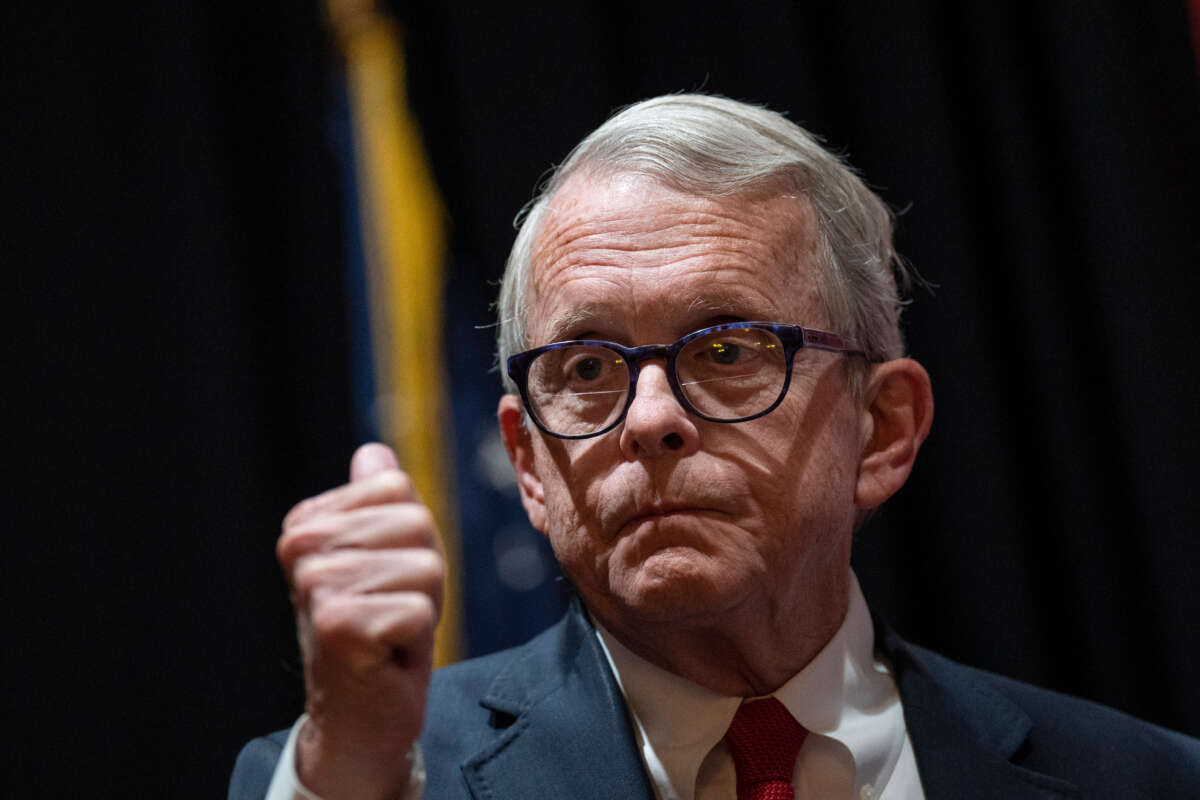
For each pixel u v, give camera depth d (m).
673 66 4.16
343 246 3.94
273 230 3.88
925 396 2.33
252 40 3.93
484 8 4.04
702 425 1.98
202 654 3.51
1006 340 4.17
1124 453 3.92
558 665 2.29
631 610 1.96
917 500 4.04
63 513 3.52
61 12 3.73
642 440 1.93
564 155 3.99
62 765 3.42
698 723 2.11
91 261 3.64
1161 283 3.94
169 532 3.55
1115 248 3.96
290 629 3.70
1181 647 3.79
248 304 3.81
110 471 3.57
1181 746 2.38
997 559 3.90
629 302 2.03
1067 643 4.04
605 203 2.12
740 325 2.02
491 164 3.96
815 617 2.17
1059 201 4.12
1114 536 3.99
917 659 2.36
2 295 3.57
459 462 3.93
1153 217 3.97
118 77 3.73
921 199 4.05
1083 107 4.02
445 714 2.30
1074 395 4.05
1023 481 4.11
